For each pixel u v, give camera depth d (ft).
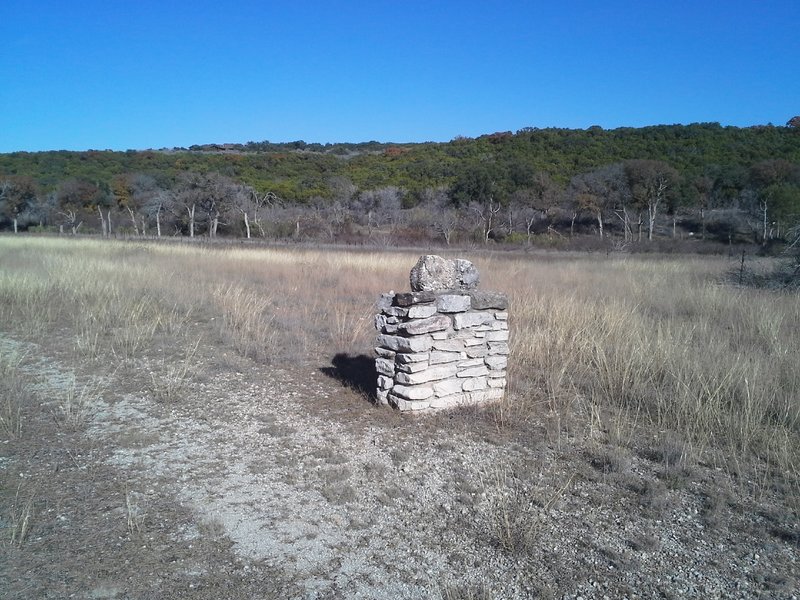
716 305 36.06
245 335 28.96
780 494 14.61
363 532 12.72
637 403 20.48
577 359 25.05
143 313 34.06
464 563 11.69
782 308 34.40
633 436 18.04
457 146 232.12
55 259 55.26
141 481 14.73
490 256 78.54
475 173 144.25
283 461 15.99
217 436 17.63
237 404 20.35
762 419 19.10
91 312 32.68
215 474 15.19
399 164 212.84
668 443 17.19
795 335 28.60
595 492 14.62
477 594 10.73
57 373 23.38
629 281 46.68
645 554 12.08
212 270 54.24
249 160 222.28
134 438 17.26
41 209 151.84
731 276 50.62
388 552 12.02
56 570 11.07
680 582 11.20
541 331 27.50
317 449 16.72
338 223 129.70
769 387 20.75
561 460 16.33
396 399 19.24
